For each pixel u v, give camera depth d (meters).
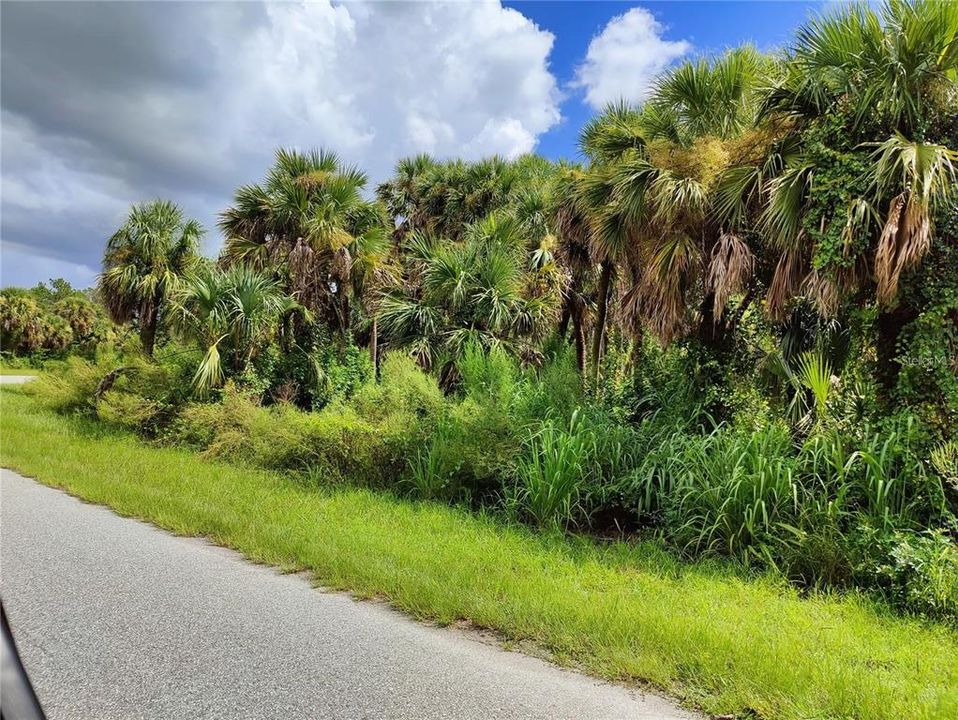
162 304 14.69
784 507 5.15
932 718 2.57
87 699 2.67
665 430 6.93
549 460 6.13
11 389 19.23
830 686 2.80
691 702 2.76
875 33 5.55
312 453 7.91
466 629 3.55
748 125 7.55
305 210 12.76
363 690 2.81
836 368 6.69
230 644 3.25
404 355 9.48
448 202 18.91
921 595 4.02
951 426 5.32
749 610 3.86
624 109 10.15
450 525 5.84
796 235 6.11
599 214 8.75
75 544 4.86
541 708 2.69
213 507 5.85
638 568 4.88
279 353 11.70
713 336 7.90
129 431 10.64
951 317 5.55
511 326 11.30
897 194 5.37
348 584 4.14
